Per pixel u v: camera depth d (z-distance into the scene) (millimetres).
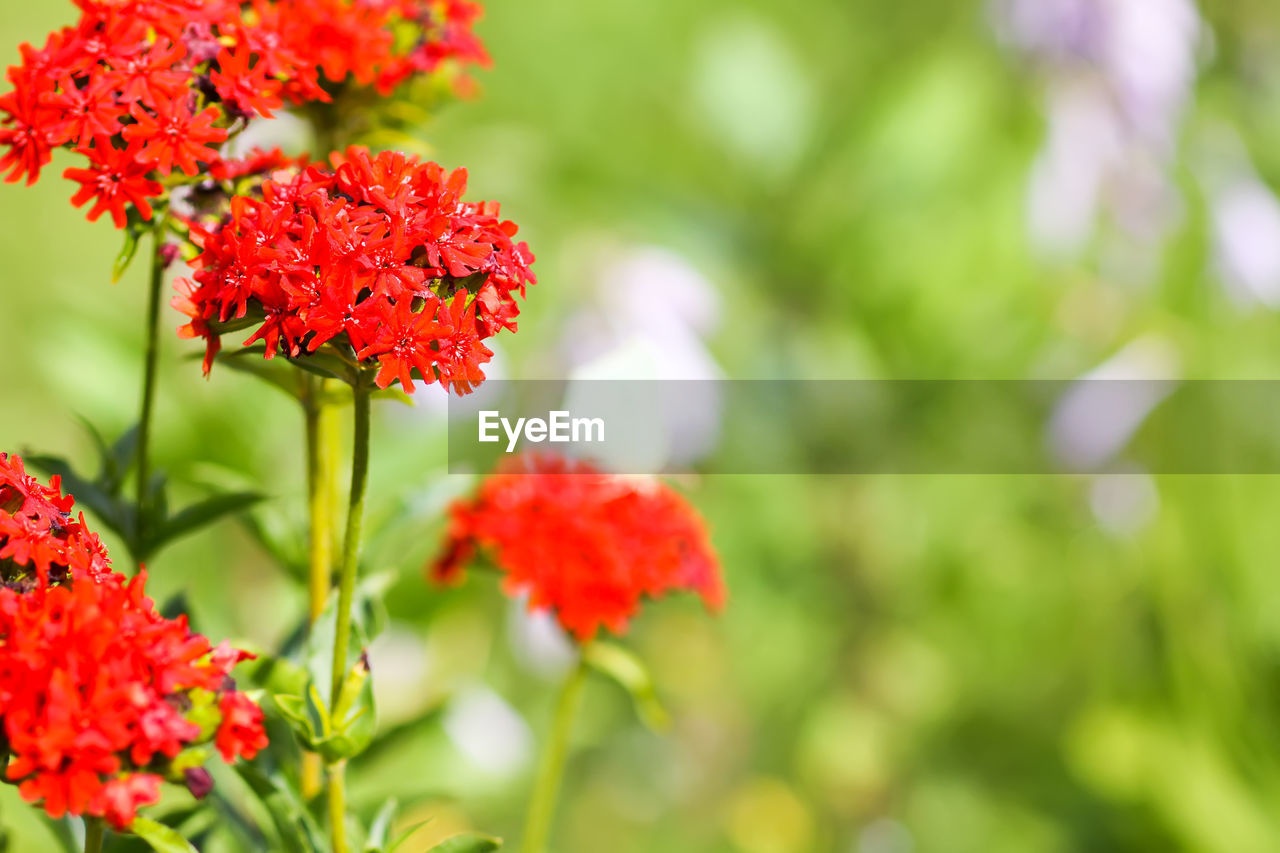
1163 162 1566
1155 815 1370
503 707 1361
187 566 1214
